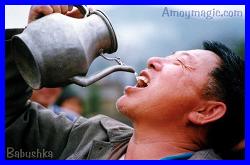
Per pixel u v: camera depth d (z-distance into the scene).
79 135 2.79
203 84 2.55
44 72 2.31
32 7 2.47
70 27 2.35
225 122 2.59
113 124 2.78
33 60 2.32
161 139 2.54
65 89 3.74
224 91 2.57
